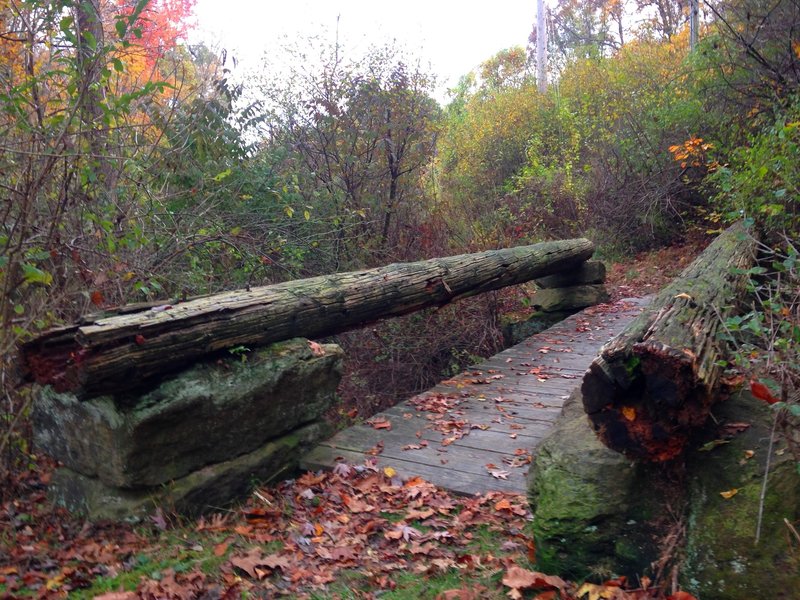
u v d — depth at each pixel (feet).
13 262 13.17
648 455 8.93
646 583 8.68
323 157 33.63
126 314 11.89
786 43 33.35
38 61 17.06
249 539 11.37
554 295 33.68
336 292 15.81
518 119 66.13
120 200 18.11
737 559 8.15
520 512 11.62
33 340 10.77
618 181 46.68
